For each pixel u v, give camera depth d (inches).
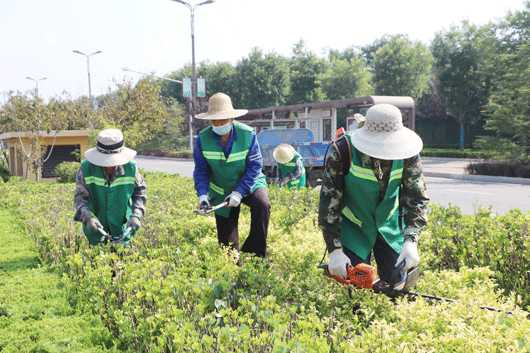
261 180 224.4
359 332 153.1
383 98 812.6
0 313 192.7
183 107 2218.3
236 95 2222.0
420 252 231.1
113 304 183.0
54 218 359.3
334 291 171.3
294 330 141.7
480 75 1454.2
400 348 125.8
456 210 286.4
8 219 411.5
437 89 1670.8
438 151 1499.8
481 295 164.4
